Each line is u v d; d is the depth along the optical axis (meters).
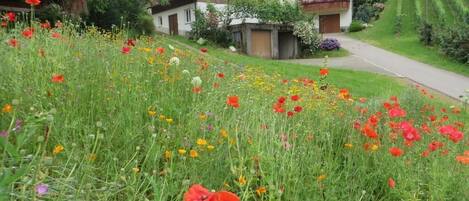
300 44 28.28
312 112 4.25
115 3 19.55
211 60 6.77
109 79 3.56
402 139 3.64
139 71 4.14
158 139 2.79
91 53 4.43
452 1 43.78
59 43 4.50
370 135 3.22
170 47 6.32
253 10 26.73
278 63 18.42
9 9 15.52
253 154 2.75
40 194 1.79
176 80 4.18
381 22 43.12
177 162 2.68
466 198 2.97
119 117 2.90
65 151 2.34
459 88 15.79
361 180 3.08
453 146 3.78
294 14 27.69
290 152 2.96
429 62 22.67
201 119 3.11
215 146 2.82
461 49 21.86
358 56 25.97
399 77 17.86
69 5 16.17
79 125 2.76
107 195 2.03
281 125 3.35
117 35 7.00
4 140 1.75
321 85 5.93
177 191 2.26
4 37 4.57
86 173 2.02
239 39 25.80
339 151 3.44
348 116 4.31
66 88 3.23
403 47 28.89
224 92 4.12
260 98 4.66
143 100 3.38
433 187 2.98
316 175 2.94
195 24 26.34
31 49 3.87
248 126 3.18
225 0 31.31
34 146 2.32
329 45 29.11
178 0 31.84
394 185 2.94
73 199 1.93
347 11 43.47
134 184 2.21
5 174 1.58
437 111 8.36
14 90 2.93
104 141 2.69
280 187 2.60
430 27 28.94
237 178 2.66
